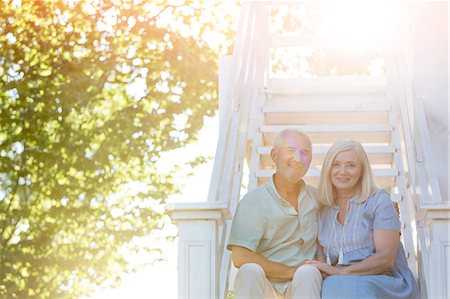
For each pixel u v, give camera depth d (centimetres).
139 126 1379
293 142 479
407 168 631
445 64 635
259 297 448
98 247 1376
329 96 746
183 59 1383
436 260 470
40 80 1337
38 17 1335
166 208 472
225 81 807
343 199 480
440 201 499
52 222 1350
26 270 1345
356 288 445
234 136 600
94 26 1351
